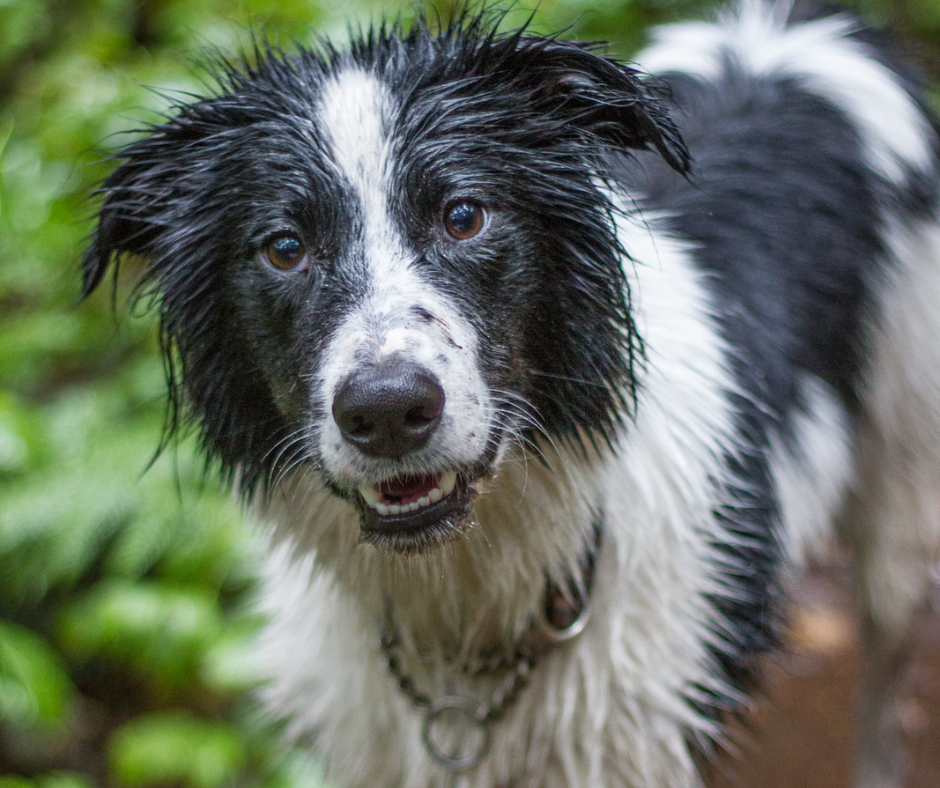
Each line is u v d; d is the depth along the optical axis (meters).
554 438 2.01
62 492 3.41
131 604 3.20
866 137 2.82
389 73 1.96
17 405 3.68
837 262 2.62
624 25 4.89
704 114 2.79
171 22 4.57
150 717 3.50
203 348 2.06
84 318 4.05
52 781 2.90
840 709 3.55
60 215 3.95
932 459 2.93
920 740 3.40
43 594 3.56
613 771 2.17
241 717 3.33
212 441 2.13
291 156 1.90
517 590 2.10
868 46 3.06
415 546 1.82
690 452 2.16
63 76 4.39
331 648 2.28
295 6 4.12
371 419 1.67
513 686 2.16
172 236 2.04
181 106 2.12
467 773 2.22
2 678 2.75
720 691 2.19
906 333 2.82
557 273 1.97
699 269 2.38
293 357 1.90
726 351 2.31
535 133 1.97
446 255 1.85
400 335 1.71
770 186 2.61
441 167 1.86
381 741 2.29
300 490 2.08
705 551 2.18
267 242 1.90
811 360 2.56
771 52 2.99
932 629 3.82
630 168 2.53
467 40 1.98
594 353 1.98
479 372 1.83
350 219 1.85
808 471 2.56
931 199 2.90
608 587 2.12
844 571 4.28
